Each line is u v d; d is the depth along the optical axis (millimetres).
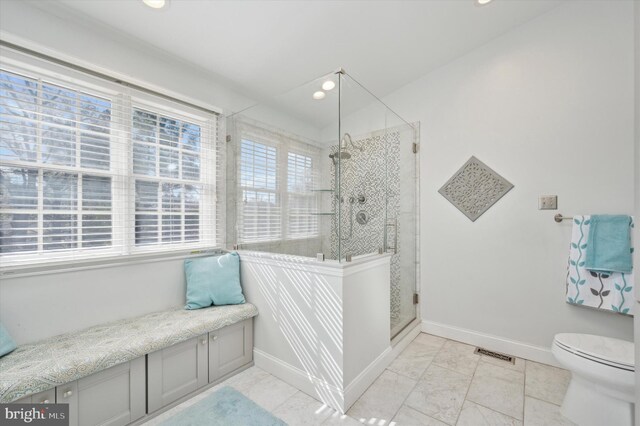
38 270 1572
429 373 2047
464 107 2555
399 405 1701
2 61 1489
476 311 2504
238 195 2447
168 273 2129
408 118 2898
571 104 2084
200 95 2363
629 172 1898
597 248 1924
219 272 2188
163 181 2158
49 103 1657
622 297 1842
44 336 1587
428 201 2777
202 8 1711
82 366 1325
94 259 1768
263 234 2225
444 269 2678
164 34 1877
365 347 1894
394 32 2158
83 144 1774
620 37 1917
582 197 2049
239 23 1860
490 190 2424
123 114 1928
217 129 2496
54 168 1661
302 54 2252
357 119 2082
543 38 2184
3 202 1514
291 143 2148
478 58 2477
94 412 1384
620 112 1922
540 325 2215
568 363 1559
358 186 2049
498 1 1994
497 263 2400
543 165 2193
